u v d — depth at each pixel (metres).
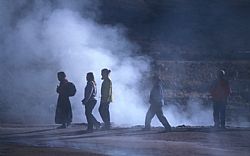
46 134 19.84
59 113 22.14
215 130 21.20
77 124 23.88
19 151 15.91
